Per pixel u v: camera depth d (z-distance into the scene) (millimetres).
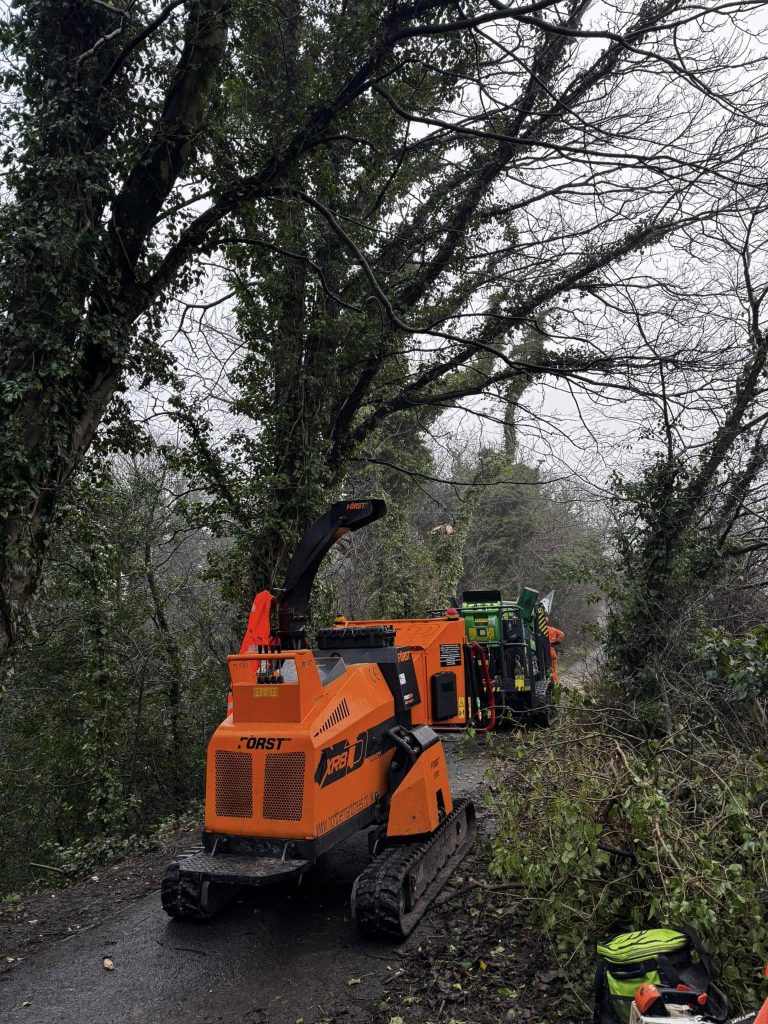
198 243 8742
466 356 14258
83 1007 4816
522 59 9258
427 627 10125
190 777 15289
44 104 7340
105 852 9672
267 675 5539
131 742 15008
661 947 3699
